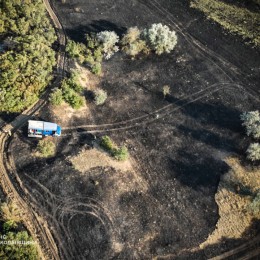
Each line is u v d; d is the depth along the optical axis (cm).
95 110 4678
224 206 3944
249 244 3734
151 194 4044
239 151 4344
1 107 4606
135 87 4884
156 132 4497
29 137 4425
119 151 4197
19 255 3569
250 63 5144
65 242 3747
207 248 3706
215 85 4916
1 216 3834
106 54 5188
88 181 4094
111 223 3841
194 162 4262
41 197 4003
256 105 4741
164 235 3778
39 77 4756
